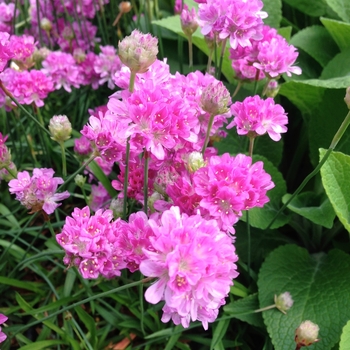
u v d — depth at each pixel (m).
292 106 0.26
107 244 0.13
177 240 0.10
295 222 0.20
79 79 0.22
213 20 0.16
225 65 0.24
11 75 0.19
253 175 0.12
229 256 0.11
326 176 0.17
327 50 0.25
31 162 0.23
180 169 0.14
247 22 0.15
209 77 0.16
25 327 0.15
